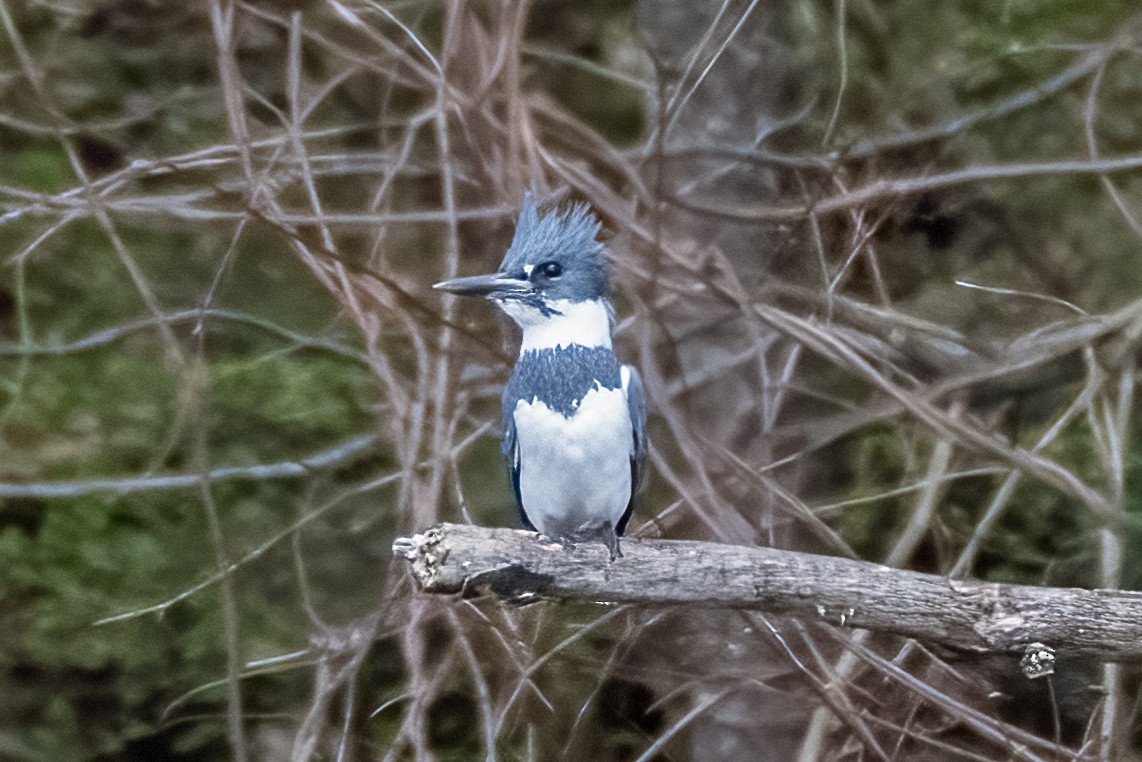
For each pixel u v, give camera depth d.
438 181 11.23
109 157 12.20
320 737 9.80
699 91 10.62
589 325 7.98
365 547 11.88
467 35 10.32
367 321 9.59
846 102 11.30
